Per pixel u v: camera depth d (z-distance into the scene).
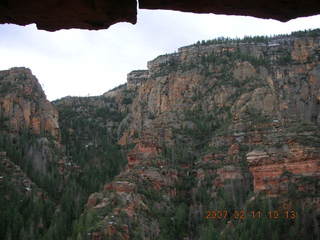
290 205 94.56
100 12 13.22
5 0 12.80
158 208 118.56
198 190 129.38
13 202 124.75
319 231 83.75
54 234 105.94
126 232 102.88
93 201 117.31
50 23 13.70
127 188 119.38
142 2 13.27
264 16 13.64
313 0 12.91
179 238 109.12
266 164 110.06
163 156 145.62
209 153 146.00
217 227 106.31
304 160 106.94
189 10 13.50
